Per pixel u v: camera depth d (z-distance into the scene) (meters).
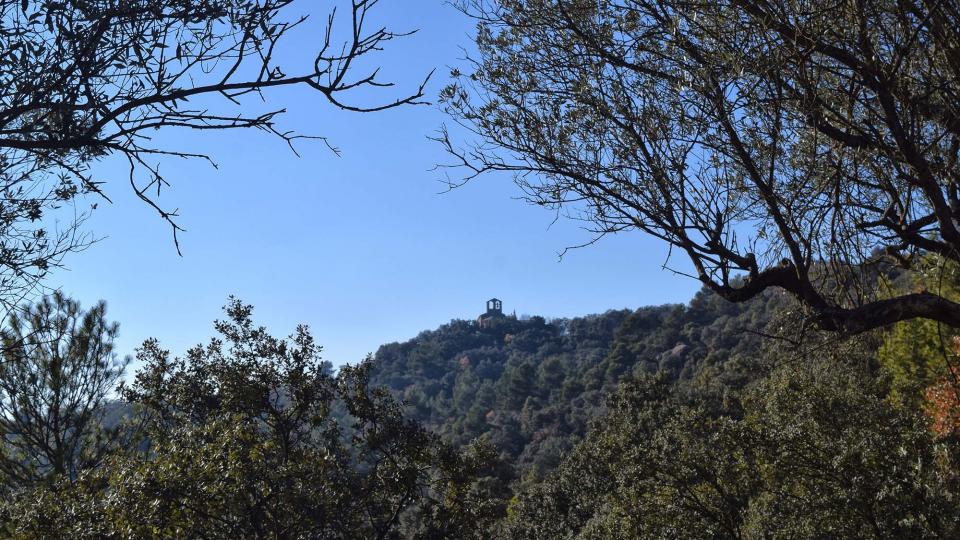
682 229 4.53
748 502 18.86
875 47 3.97
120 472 11.34
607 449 21.97
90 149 2.35
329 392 15.30
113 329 12.39
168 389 14.29
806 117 3.82
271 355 14.73
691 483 18.47
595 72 4.63
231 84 2.08
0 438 11.80
